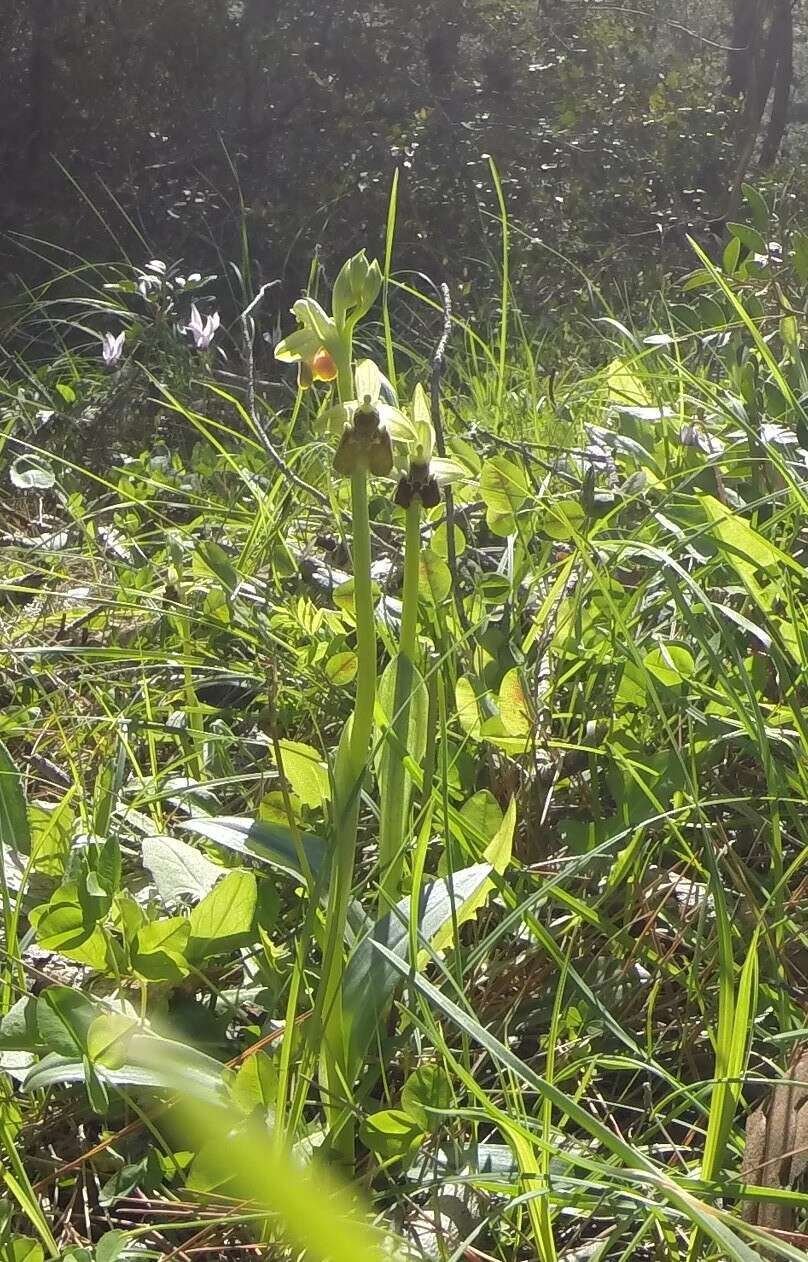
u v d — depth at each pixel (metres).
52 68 2.16
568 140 2.27
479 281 1.79
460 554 0.61
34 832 0.44
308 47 2.23
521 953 0.39
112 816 0.46
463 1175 0.31
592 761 0.45
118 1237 0.29
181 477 0.92
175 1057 0.32
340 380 0.35
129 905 0.37
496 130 2.21
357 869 0.44
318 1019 0.31
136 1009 0.37
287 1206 0.14
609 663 0.50
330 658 0.54
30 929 0.39
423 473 0.36
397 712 0.35
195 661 0.56
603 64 2.56
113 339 1.00
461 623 0.53
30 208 2.09
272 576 0.68
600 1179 0.30
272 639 0.56
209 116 2.20
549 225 2.03
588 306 1.50
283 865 0.36
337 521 0.65
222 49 2.21
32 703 0.58
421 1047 0.35
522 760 0.46
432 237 1.94
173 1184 0.33
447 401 1.01
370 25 2.34
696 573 0.51
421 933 0.34
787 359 0.70
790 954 0.38
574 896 0.42
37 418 1.08
